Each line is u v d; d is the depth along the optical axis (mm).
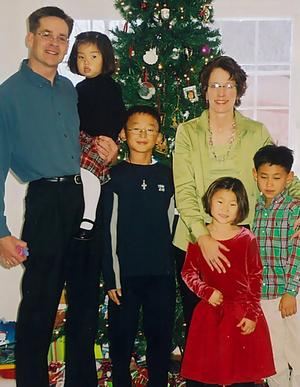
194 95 2516
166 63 2535
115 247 2299
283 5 3223
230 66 2215
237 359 2189
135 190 2295
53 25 2115
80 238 2262
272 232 2281
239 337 2191
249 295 2197
